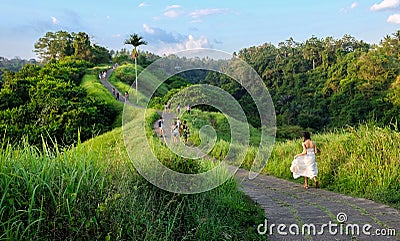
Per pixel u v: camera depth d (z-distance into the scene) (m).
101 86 40.12
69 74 46.84
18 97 34.19
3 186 3.46
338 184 8.38
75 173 3.72
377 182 7.59
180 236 4.55
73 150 4.38
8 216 3.34
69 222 3.48
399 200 6.75
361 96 38.66
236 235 4.83
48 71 47.25
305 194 7.85
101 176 4.20
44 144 4.30
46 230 3.44
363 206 6.52
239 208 5.77
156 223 4.34
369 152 8.66
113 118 32.47
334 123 38.91
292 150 12.01
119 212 3.93
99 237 3.55
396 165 7.78
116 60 59.53
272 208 6.51
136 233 3.93
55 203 3.47
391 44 58.34
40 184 3.52
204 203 5.30
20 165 3.67
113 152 5.35
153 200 4.82
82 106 29.41
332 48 64.38
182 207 4.91
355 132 10.19
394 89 38.09
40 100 28.84
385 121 31.47
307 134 8.78
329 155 9.70
